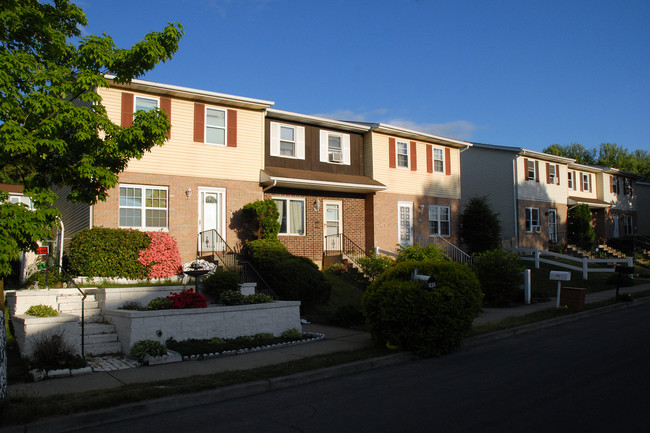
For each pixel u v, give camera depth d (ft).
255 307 36.52
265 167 62.64
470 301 32.45
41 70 31.14
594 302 54.29
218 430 17.87
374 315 32.99
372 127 72.18
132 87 51.93
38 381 24.49
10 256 26.02
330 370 26.48
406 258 61.31
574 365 27.22
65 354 26.81
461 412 19.26
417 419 18.52
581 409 19.30
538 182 102.27
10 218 26.13
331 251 67.72
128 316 30.73
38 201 28.81
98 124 30.66
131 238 46.29
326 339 36.76
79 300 35.70
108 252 44.91
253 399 22.11
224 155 57.72
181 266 49.06
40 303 33.99
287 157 65.36
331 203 69.26
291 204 64.95
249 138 59.88
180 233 53.83
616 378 24.07
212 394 21.89
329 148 70.23
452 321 31.17
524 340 36.32
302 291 48.42
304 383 25.02
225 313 34.94
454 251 77.15
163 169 53.52
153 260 46.75
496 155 99.19
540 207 102.01
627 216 131.03
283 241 63.21
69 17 33.65
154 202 52.90
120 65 32.07
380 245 71.31
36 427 17.65
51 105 28.02
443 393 22.24
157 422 18.98
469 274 33.22
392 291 31.91
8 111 26.89
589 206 115.44
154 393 21.36
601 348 31.91
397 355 30.09
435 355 31.17
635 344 32.91
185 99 55.62
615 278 71.61
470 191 102.01
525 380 24.25
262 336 35.50
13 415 18.12
